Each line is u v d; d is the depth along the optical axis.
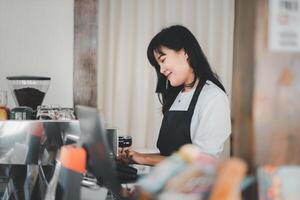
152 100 3.59
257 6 0.72
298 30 0.71
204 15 3.61
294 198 0.70
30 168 1.78
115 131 1.85
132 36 3.57
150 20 3.57
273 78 0.73
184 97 2.18
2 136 1.72
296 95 0.72
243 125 0.76
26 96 2.37
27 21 3.34
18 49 3.34
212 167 0.66
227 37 3.62
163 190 0.65
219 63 3.63
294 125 0.73
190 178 0.65
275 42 0.71
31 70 3.36
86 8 3.42
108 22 3.56
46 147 1.71
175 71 2.01
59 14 3.39
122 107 3.60
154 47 2.03
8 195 1.78
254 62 0.73
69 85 3.44
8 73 3.33
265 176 0.71
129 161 1.92
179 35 1.98
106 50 3.58
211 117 1.89
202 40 3.62
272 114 0.73
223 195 0.64
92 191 1.42
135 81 3.58
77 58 3.44
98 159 1.01
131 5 3.55
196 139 1.92
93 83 3.47
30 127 1.71
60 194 1.18
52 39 3.39
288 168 0.72
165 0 3.56
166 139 2.19
